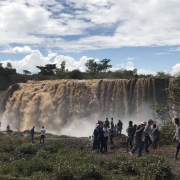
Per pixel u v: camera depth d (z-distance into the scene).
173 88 24.75
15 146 23.33
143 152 17.94
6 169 14.56
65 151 19.86
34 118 53.72
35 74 89.25
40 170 14.30
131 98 45.66
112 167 14.71
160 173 12.04
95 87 50.09
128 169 13.80
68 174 12.73
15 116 56.78
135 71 67.12
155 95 42.84
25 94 56.69
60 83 53.59
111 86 48.50
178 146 15.27
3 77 75.81
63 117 51.28
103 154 18.88
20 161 16.33
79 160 15.99
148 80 43.88
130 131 19.00
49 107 52.66
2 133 36.81
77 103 50.72
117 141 23.77
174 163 14.65
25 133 37.56
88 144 24.06
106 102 48.47
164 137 21.81
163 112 25.33
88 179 12.62
